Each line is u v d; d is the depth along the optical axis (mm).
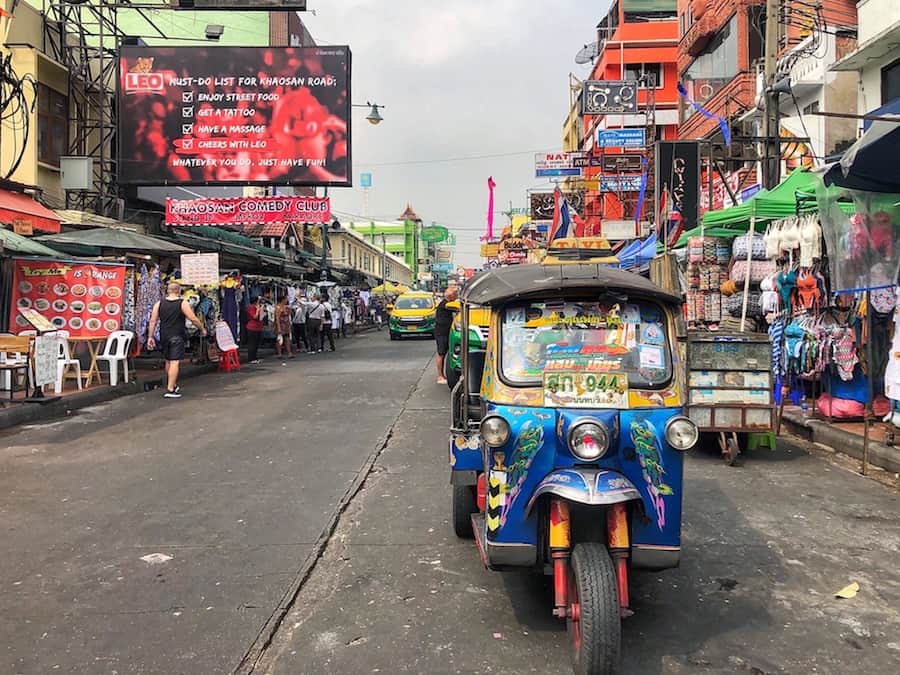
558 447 3932
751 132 19750
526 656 3844
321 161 21250
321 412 11227
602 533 3863
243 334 21875
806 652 3908
